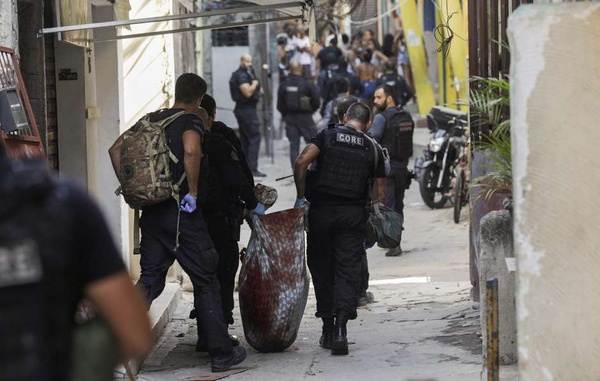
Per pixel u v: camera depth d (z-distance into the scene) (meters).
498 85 11.12
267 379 10.25
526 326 6.86
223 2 29.30
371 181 11.66
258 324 11.45
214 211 11.28
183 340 12.60
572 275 6.79
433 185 24.34
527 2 11.53
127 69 16.62
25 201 4.01
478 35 13.52
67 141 13.45
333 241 11.45
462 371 9.93
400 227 11.71
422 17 39.03
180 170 10.28
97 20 14.41
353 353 11.39
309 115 29.12
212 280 10.61
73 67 13.34
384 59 42.66
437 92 39.19
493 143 10.95
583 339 6.81
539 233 6.80
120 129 14.83
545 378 6.85
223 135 11.36
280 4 11.66
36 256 3.97
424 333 12.30
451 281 16.62
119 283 4.09
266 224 11.37
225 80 41.84
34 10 10.63
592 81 6.70
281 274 11.38
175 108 10.48
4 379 3.92
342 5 34.59
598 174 6.73
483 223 9.20
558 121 6.74
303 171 11.20
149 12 16.42
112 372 4.07
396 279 17.02
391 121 17.28
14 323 3.93
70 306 4.04
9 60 8.96
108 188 14.78
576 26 6.68
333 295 11.66
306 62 43.28
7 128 8.45
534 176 6.79
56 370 3.97
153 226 10.40
